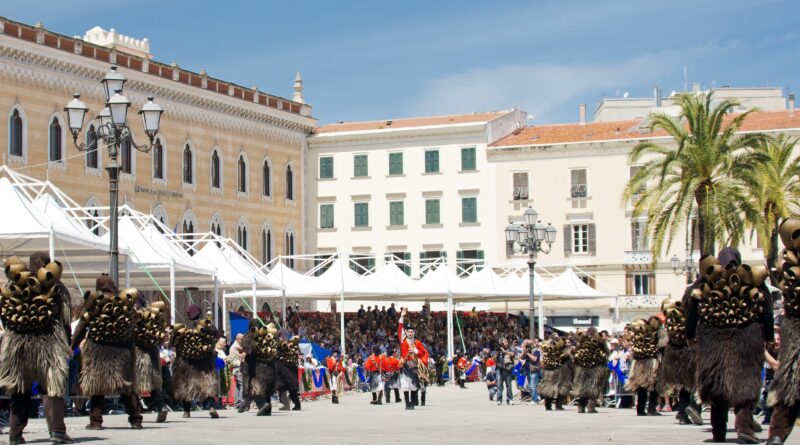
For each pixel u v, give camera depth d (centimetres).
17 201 3369
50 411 1653
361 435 1947
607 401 3466
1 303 1606
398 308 8919
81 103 3053
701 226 5166
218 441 1755
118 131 2875
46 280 1606
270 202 8219
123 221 4350
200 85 7375
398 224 8844
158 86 6944
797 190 5588
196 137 7362
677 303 2184
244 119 7900
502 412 3156
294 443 1723
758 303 1564
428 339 6506
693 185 5153
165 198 7031
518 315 8144
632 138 8400
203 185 7419
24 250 3694
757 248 8150
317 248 8962
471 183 8712
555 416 2836
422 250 8788
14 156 5772
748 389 1572
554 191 8556
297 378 3262
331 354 4869
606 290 8419
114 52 6550
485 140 8688
